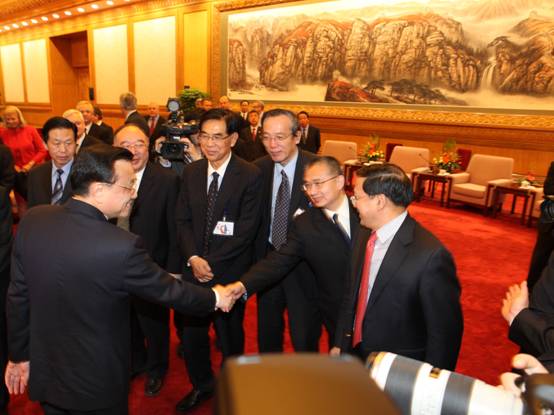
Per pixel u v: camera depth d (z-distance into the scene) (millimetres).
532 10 7926
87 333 1439
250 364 364
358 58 10109
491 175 7477
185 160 2840
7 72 19391
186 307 1650
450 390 760
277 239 2410
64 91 17484
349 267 1843
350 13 10062
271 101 11664
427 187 9383
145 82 14180
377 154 8594
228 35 12102
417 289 1586
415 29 9266
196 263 2238
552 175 3625
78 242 1398
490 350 3223
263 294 2479
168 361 2705
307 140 8234
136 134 2289
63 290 1412
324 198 1958
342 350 1775
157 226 2426
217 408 327
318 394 326
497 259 5133
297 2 10797
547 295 1347
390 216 1656
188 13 12758
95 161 1433
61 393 1474
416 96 9477
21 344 1609
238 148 6746
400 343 1665
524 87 8195
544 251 3100
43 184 2617
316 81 10844
